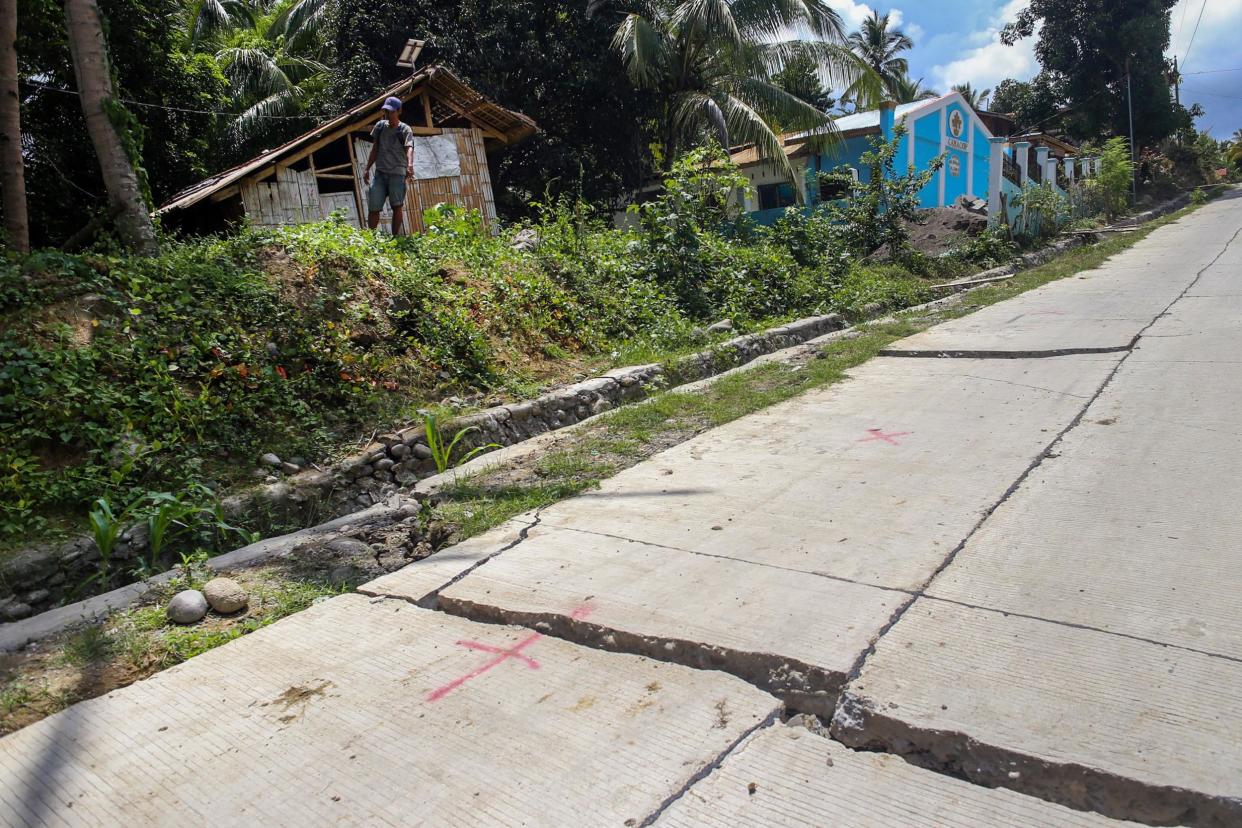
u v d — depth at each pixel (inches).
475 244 357.7
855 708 95.9
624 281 384.8
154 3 507.5
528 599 129.4
